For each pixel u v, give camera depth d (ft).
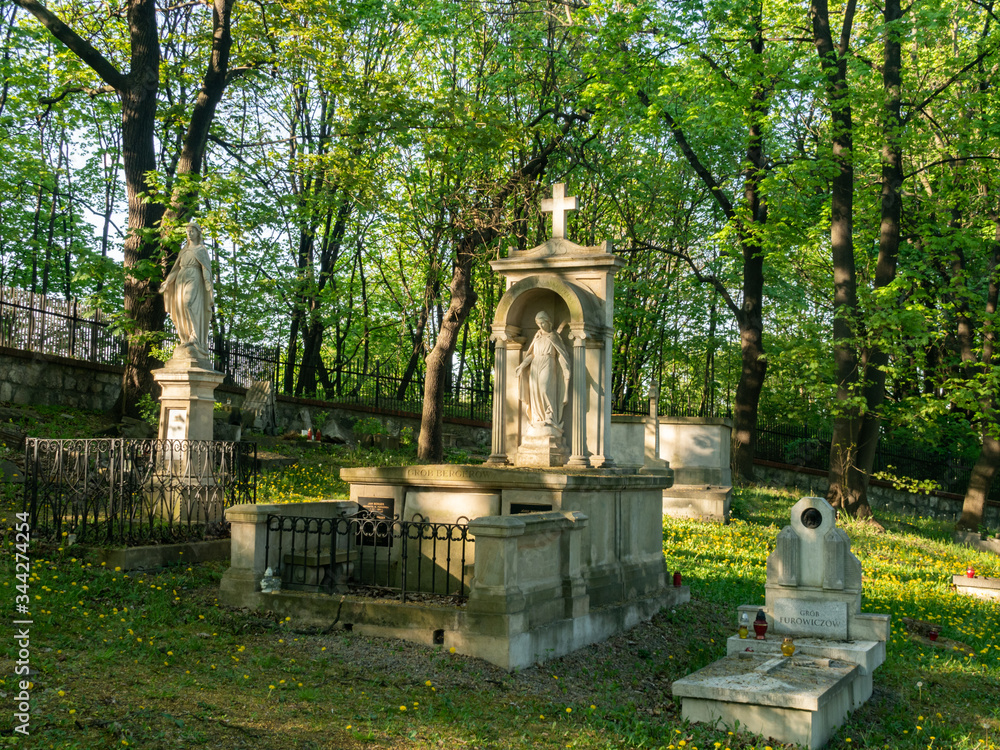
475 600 26.22
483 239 70.90
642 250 96.27
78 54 62.28
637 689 26.91
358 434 77.92
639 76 71.56
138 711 18.80
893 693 29.45
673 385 121.80
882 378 74.95
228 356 79.66
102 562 31.50
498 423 37.93
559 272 38.01
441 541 32.99
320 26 65.67
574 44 79.82
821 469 96.32
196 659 23.62
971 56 75.92
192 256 42.47
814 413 101.40
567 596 29.60
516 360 38.27
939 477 105.70
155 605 27.94
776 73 71.77
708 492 65.87
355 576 33.83
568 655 28.66
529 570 27.84
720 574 46.32
